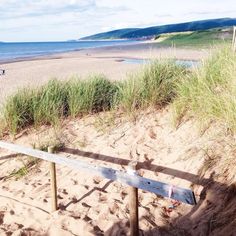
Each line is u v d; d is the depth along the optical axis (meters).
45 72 21.16
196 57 26.83
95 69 21.42
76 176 6.13
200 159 5.20
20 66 26.88
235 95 5.48
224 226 3.96
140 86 7.59
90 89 8.38
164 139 6.34
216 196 4.45
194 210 4.52
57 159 4.99
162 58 8.09
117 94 8.27
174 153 5.78
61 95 8.55
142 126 6.95
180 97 6.72
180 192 3.56
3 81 16.78
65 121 7.93
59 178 6.19
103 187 5.68
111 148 6.62
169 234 4.33
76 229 4.77
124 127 7.14
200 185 4.82
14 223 5.18
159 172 5.56
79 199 5.48
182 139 6.01
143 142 6.50
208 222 4.17
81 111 8.06
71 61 31.02
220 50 7.31
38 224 5.07
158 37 109.00
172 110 6.70
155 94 7.38
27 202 5.62
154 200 5.05
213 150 5.19
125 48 61.31
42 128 7.81
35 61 33.09
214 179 4.71
